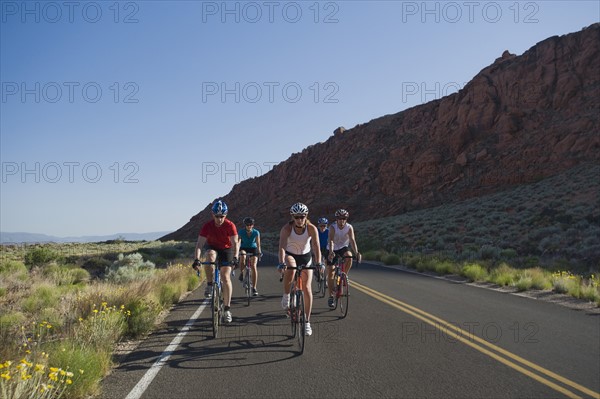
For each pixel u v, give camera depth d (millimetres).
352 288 13891
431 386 5297
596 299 10961
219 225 8422
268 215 92375
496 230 31844
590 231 24625
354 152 96188
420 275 18016
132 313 8422
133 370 6035
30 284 17000
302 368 5984
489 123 70125
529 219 31953
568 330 8086
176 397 5059
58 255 27156
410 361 6250
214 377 5680
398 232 41531
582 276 14898
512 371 5805
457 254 24656
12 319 9844
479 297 12062
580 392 5094
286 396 5039
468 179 64250
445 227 36812
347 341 7363
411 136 86062
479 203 48625
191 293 13977
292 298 7473
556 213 31812
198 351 6887
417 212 58906
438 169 71062
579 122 57969
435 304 10906
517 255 23000
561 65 67375
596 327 8320
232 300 12000
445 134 75562
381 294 12586
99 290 11148
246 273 12133
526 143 62312
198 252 7902
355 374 5730
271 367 6043
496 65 76500
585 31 68500
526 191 46969
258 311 10227
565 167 53906
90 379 5230
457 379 5523
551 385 5305
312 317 9422
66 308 10078
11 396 4477
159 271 19500
